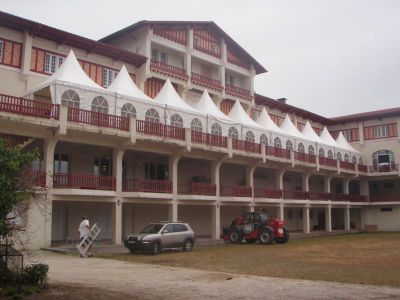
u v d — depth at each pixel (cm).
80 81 2817
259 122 4628
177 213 3522
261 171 4831
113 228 2906
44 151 2681
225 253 2452
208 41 4359
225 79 4662
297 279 1475
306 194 4641
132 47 3844
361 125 5966
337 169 5097
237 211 4475
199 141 3400
